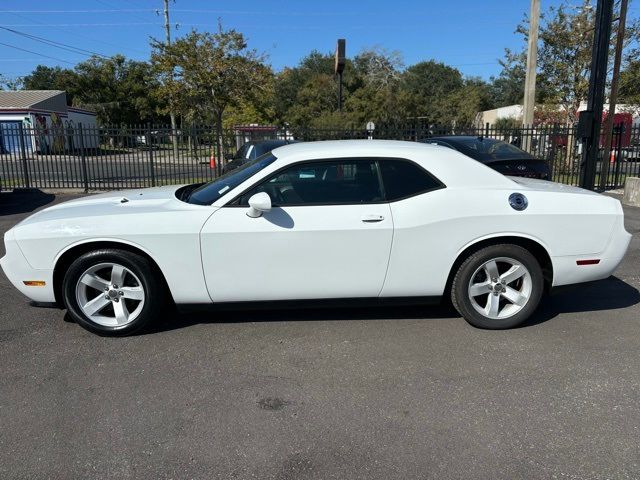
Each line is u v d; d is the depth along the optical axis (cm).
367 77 5191
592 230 431
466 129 1365
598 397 333
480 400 330
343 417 312
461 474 262
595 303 507
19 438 294
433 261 420
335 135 1459
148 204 440
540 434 294
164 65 2347
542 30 1828
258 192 416
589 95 678
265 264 411
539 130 1395
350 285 420
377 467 267
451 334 430
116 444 288
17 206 1146
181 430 300
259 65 2406
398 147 438
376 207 413
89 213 424
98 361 385
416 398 333
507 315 437
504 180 438
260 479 259
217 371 370
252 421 309
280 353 397
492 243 430
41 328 447
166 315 474
